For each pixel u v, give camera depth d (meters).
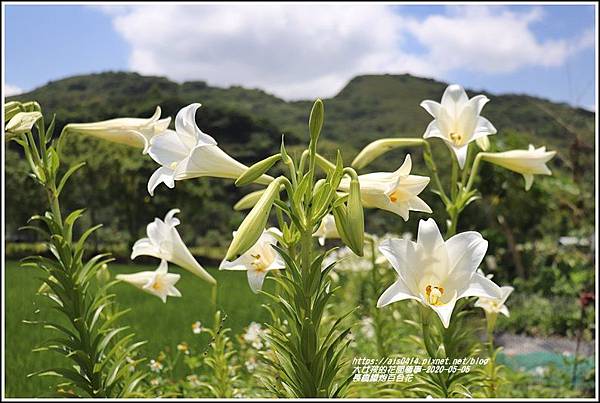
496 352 3.52
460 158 2.89
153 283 3.38
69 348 3.02
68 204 11.98
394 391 3.11
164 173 2.47
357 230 2.07
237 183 2.11
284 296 2.90
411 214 11.59
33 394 4.05
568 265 9.93
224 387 3.69
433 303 2.19
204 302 5.51
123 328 3.07
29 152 2.82
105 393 3.03
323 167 2.25
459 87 3.07
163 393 4.03
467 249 2.22
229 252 1.99
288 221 2.78
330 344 2.37
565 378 5.77
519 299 9.41
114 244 11.85
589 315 8.16
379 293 4.35
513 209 10.33
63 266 2.93
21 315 5.09
